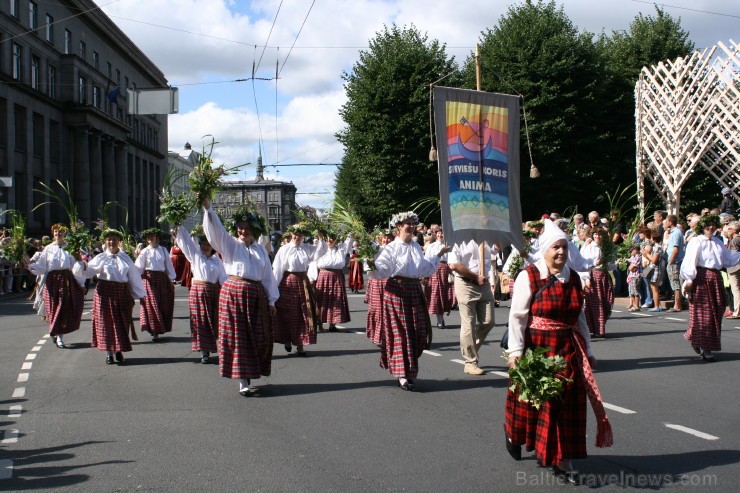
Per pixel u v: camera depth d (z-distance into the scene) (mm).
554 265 4703
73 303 10758
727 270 13031
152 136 60969
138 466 5023
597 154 29406
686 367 8430
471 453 5258
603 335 10672
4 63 36438
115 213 49844
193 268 9234
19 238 19859
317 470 4914
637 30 31891
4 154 36438
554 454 4543
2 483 4707
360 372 8453
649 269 14336
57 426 6090
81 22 46219
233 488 4582
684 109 17531
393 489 4547
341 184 39188
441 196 8359
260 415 6426
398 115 30016
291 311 9641
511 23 30062
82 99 45219
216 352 10023
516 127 8953
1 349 10484
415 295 7539
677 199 18156
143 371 8633
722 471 4824
